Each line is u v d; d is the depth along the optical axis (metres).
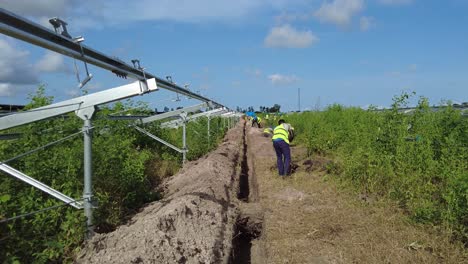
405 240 5.86
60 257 5.00
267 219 7.32
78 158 6.43
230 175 11.35
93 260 4.84
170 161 12.64
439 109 10.19
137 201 7.96
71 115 7.23
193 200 7.20
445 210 6.13
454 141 8.55
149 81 5.30
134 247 5.12
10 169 5.00
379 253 5.50
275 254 5.82
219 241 6.36
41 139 6.22
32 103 7.60
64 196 5.23
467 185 5.80
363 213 7.18
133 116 10.26
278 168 11.40
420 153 8.47
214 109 17.75
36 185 5.11
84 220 5.33
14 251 4.58
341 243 5.96
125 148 8.02
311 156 14.25
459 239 5.68
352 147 11.56
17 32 3.57
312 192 9.03
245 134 35.12
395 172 8.41
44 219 5.05
